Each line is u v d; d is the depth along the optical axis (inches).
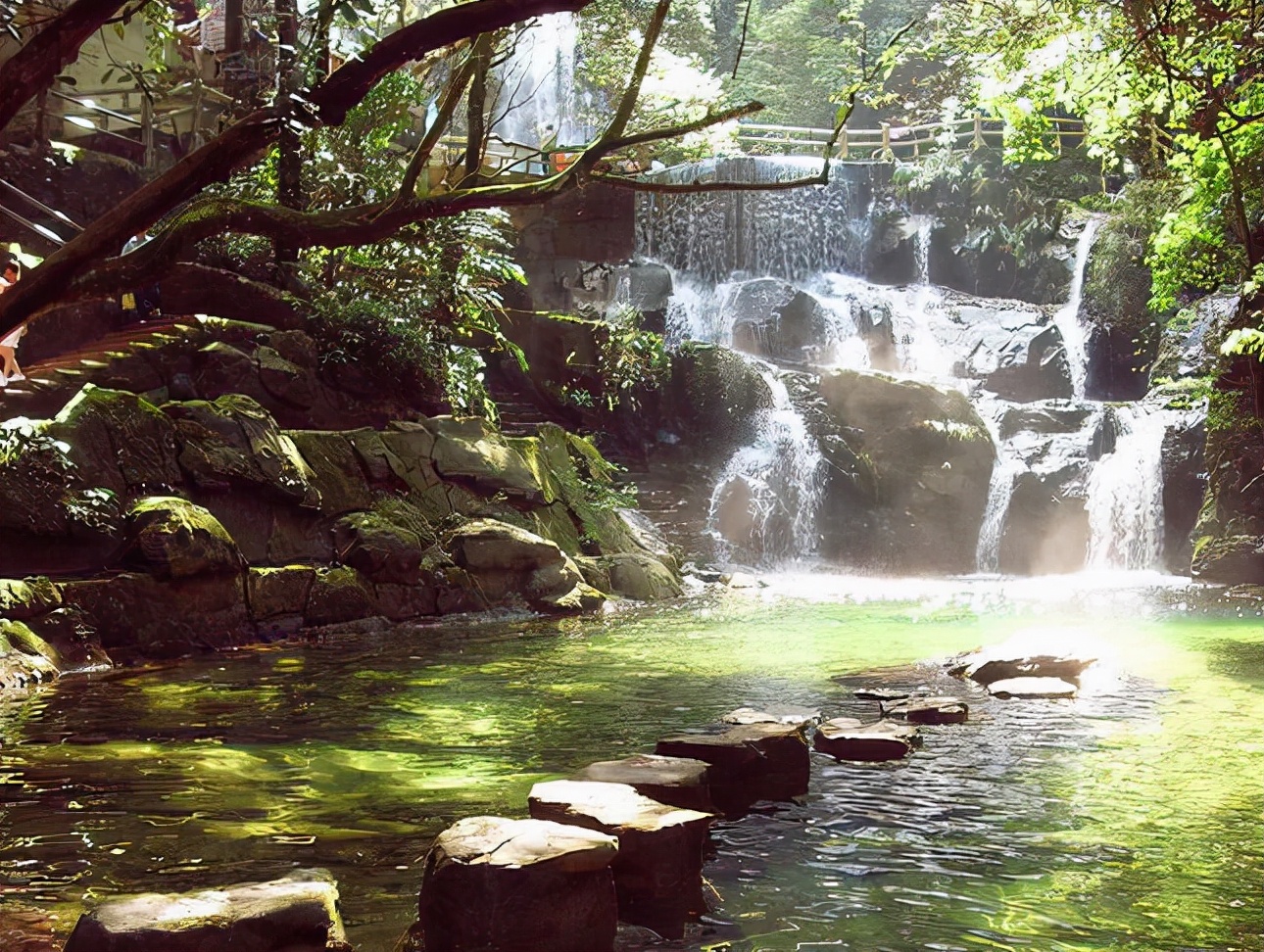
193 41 671.1
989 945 152.1
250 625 456.8
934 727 292.4
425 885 151.3
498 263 621.9
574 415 850.1
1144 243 1047.0
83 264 136.3
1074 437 901.2
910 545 864.9
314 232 145.5
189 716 308.7
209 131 664.4
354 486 540.4
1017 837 199.9
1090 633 486.9
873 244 1222.9
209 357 532.1
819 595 659.4
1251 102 569.0
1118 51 552.1
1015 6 581.6
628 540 682.2
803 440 871.1
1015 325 1074.7
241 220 144.1
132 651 409.4
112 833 199.5
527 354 854.5
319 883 148.5
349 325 600.7
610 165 180.1
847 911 165.2
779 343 1023.6
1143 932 156.3
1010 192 1203.2
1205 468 819.4
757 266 1175.0
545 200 149.3
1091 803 220.8
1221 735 281.0
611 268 984.3
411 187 146.8
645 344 803.4
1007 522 871.1
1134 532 846.5
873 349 1055.0
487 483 594.6
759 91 1505.9
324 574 495.2
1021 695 332.2
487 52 169.2
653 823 170.1
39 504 406.3
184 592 431.5
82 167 689.0
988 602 618.5
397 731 289.3
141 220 138.0
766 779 236.1
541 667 394.9
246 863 183.3
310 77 152.9
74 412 443.2
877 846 195.5
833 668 390.0
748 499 828.6
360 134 591.5
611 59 949.8
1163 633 485.7
